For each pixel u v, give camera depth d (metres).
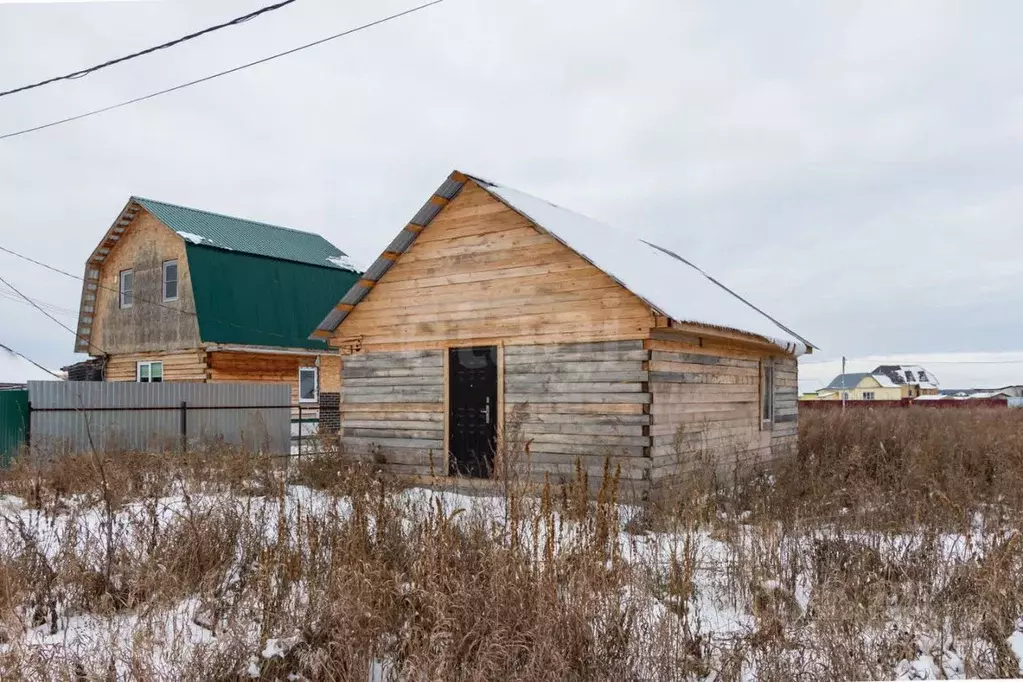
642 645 5.06
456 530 6.19
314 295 26.50
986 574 6.10
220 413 18.05
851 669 4.96
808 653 5.39
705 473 10.00
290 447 19.48
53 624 5.80
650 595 5.95
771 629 5.51
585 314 11.58
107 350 27.05
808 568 6.97
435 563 5.63
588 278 11.59
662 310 10.67
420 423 13.31
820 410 30.73
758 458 15.09
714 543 7.96
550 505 6.38
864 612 5.86
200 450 14.30
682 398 11.93
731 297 17.53
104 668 4.74
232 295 23.92
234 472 11.37
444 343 13.10
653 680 4.80
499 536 6.05
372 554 6.22
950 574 6.55
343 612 5.05
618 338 11.23
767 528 7.22
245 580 6.26
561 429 11.69
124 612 6.04
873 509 8.18
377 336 14.01
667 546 7.72
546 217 12.71
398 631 5.23
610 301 11.34
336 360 26.22
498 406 12.38
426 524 6.29
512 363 12.28
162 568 6.12
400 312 13.72
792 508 8.45
